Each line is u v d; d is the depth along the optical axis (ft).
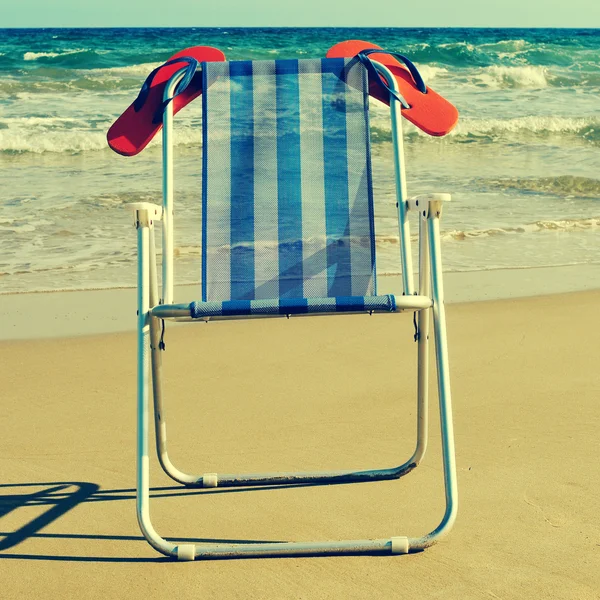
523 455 9.14
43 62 67.46
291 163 8.37
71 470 9.11
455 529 7.41
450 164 33.09
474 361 12.75
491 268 19.58
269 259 8.09
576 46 80.43
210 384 11.87
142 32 157.48
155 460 9.36
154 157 34.17
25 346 13.92
